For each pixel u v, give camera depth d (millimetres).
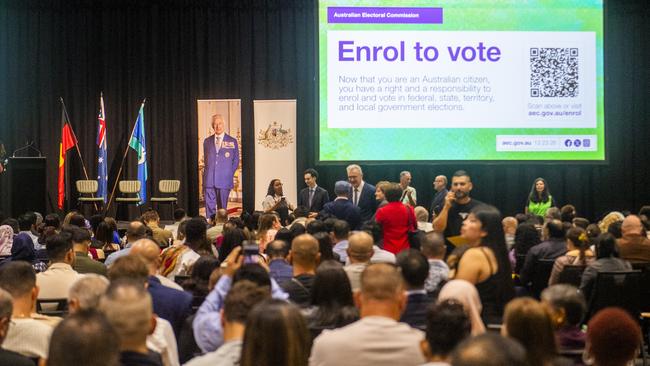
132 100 15125
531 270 7324
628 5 15242
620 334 2982
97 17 15125
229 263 4152
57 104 15141
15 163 13562
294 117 14734
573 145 14000
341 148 13828
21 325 3834
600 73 14000
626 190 15430
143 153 14758
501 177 15391
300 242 5035
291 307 2746
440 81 13867
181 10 15109
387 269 3422
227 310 3121
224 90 15117
